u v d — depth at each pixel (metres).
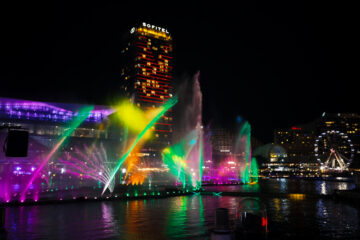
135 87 169.25
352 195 26.25
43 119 68.00
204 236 13.44
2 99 65.06
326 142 121.19
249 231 10.46
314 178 115.62
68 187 47.16
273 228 15.30
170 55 184.88
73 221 17.62
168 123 169.12
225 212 9.06
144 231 14.59
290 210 22.36
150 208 23.92
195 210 22.55
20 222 17.33
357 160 142.75
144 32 179.38
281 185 70.44
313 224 16.45
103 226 15.94
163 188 46.03
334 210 22.36
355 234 13.95
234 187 60.34
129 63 178.12
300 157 196.75
